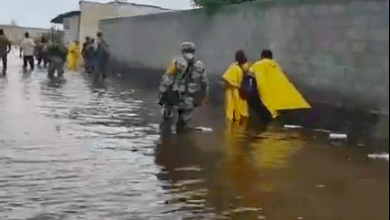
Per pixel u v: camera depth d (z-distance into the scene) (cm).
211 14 1817
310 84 1266
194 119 1366
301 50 1310
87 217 590
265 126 1266
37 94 1822
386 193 712
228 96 1360
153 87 2308
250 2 1570
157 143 1024
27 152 913
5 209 612
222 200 667
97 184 726
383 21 1079
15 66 3650
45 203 638
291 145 1026
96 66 2744
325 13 1233
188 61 1227
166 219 590
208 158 901
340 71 1175
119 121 1288
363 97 1109
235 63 1348
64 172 785
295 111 1281
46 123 1226
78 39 4484
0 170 785
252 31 1552
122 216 596
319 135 1143
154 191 700
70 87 2153
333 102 1188
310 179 776
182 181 751
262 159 900
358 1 1138
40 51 3606
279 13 1410
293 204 658
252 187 729
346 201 674
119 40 3000
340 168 845
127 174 784
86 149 952
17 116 1316
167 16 2266
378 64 1081
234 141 1058
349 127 1129
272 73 1297
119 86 2300
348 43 1161
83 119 1305
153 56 2447
